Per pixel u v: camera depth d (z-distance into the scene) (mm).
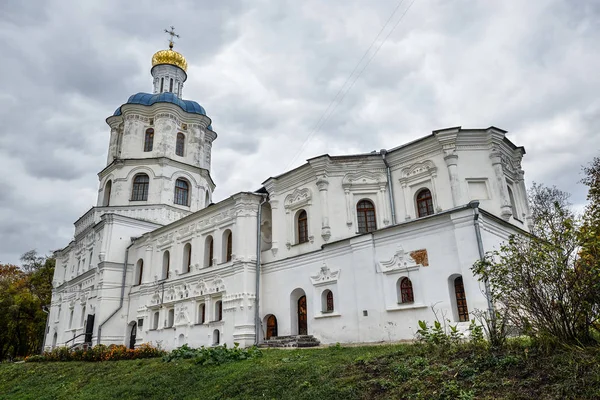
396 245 19781
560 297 9375
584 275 9102
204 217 30922
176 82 46812
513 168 24781
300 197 26141
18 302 47031
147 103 42688
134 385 15562
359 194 25000
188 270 31984
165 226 34094
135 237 37938
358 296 20547
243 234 27094
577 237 9531
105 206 39531
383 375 10648
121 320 35500
